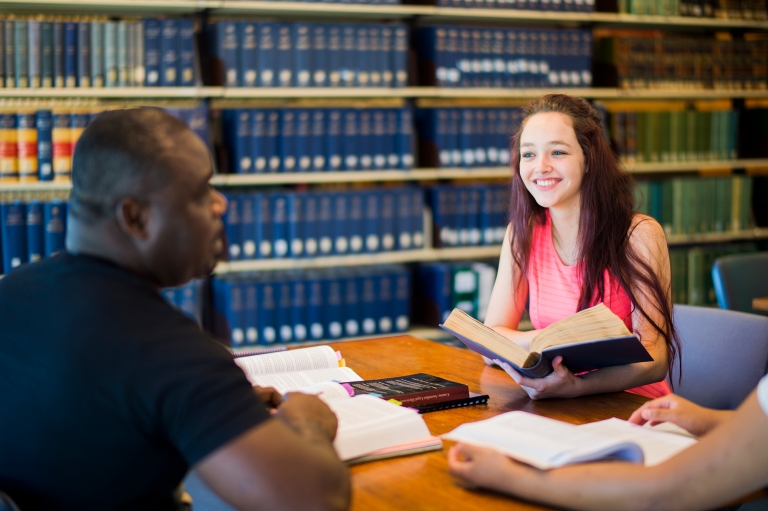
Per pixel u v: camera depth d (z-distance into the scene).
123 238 0.97
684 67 4.11
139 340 0.91
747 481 0.92
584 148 1.82
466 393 1.50
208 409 0.88
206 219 1.01
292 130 3.38
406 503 1.05
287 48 3.34
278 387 1.51
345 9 3.41
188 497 1.19
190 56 3.21
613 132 3.98
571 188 1.83
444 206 3.66
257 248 3.38
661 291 1.76
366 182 3.86
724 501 0.93
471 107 3.68
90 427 0.92
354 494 1.08
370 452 1.20
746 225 4.32
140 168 0.95
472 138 3.68
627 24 4.13
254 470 0.87
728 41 4.20
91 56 3.11
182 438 0.89
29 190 3.33
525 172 1.86
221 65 3.27
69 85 3.09
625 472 0.98
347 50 3.44
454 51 3.62
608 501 0.97
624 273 1.78
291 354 1.68
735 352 1.94
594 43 4.11
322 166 3.44
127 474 0.94
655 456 1.10
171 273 1.00
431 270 3.67
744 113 4.44
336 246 3.49
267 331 3.36
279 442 0.89
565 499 1.00
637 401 1.52
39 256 3.09
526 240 1.97
